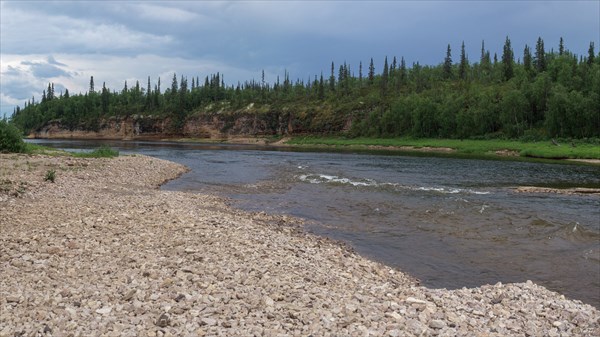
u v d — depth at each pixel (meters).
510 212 23.52
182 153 79.38
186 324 7.83
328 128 151.50
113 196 23.53
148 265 11.23
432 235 18.89
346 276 12.50
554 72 124.94
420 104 123.12
